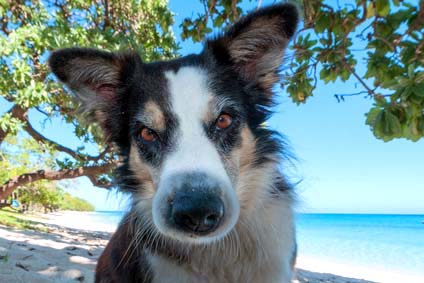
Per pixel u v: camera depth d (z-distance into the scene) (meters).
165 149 0.24
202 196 0.20
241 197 0.26
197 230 0.21
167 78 0.26
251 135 0.27
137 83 0.27
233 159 0.25
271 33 0.27
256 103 0.28
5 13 0.91
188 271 0.26
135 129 0.26
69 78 0.28
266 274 0.26
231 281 0.27
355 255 2.08
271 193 0.28
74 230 1.55
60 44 0.78
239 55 0.28
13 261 0.41
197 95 0.25
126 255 0.27
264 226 0.27
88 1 1.02
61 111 1.03
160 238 0.25
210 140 0.24
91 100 0.29
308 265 1.33
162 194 0.21
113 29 1.04
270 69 0.28
